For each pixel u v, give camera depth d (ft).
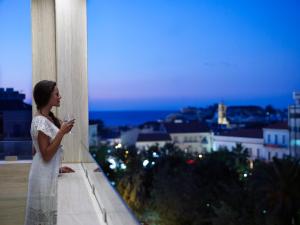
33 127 7.06
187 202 81.97
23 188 11.78
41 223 7.10
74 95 17.95
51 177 7.14
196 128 319.47
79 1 17.99
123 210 6.35
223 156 109.29
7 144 14.74
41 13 18.13
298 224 69.77
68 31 17.92
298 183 69.77
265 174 71.10
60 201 11.71
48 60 18.17
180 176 84.99
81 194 12.44
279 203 69.87
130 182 91.71
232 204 71.72
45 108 7.26
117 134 354.13
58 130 7.23
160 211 84.89
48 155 6.98
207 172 92.99
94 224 9.45
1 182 12.11
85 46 18.07
